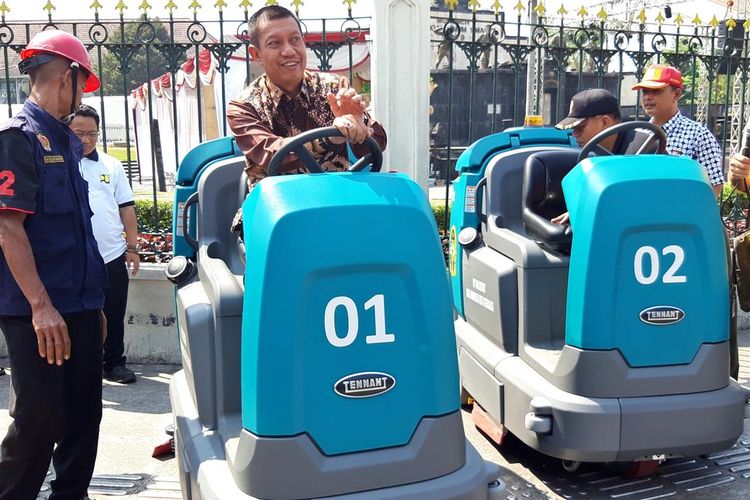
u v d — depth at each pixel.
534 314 3.53
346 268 2.11
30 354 2.69
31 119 2.67
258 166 2.66
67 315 2.85
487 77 12.97
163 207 6.05
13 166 2.56
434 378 2.21
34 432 2.74
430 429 2.22
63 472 3.05
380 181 2.21
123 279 4.65
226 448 2.42
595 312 3.02
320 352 2.12
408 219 2.17
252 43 2.75
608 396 3.03
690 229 3.01
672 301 3.03
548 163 3.68
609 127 3.55
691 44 5.71
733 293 3.84
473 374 3.91
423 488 2.19
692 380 3.05
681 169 3.04
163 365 5.23
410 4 4.95
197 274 3.11
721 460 3.65
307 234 2.08
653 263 3.00
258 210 2.15
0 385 4.77
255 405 2.14
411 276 2.17
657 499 3.29
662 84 4.06
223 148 3.31
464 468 2.30
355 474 2.15
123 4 5.04
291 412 2.11
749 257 3.74
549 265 3.52
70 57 2.70
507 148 4.07
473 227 4.07
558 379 3.18
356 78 6.95
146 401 4.54
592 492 3.35
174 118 5.18
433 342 2.20
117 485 3.43
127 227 4.72
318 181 2.17
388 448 2.19
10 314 2.67
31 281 2.59
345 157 2.81
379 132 2.64
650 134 3.51
